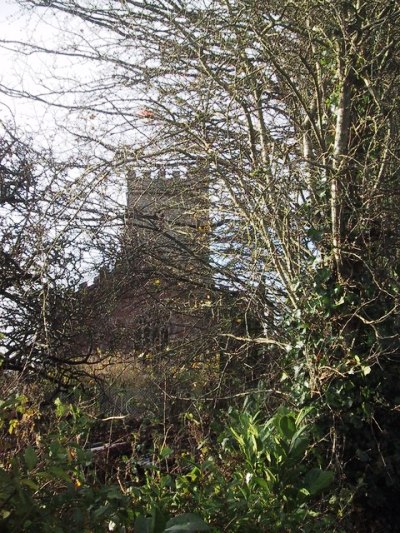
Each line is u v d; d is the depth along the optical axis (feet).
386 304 22.17
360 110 24.58
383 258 22.71
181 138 26.58
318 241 22.82
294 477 17.16
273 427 18.47
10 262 23.59
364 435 21.36
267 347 25.31
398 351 21.62
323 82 25.82
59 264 23.94
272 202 22.70
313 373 21.74
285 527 15.78
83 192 23.22
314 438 21.16
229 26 24.40
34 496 12.35
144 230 27.73
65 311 24.48
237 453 18.26
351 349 21.56
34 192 23.86
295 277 23.43
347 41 23.39
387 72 25.80
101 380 24.93
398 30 24.57
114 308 26.73
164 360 26.73
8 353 23.76
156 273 28.27
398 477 21.29
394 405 21.50
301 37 25.55
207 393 24.58
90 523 12.19
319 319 22.18
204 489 15.79
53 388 24.76
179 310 28.91
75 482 13.87
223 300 27.96
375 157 23.76
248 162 26.11
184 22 26.81
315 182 23.43
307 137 25.81
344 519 19.35
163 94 27.17
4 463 13.69
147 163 26.04
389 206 23.13
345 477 20.25
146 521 12.69
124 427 20.75
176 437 20.35
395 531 21.04
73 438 16.14
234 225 27.07
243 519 15.15
